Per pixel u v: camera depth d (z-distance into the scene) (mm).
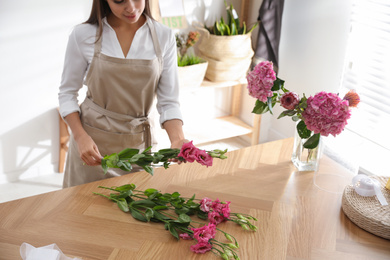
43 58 3336
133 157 1613
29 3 3141
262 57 3713
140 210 1685
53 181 3572
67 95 2125
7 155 3477
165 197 1685
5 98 3318
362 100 3223
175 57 2180
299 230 1614
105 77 2059
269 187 1871
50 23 3264
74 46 2047
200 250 1465
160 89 2207
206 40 3646
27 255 1374
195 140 3865
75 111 2094
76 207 1688
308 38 3590
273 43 3635
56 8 3240
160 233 1569
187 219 1557
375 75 3105
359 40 3178
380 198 1681
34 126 3490
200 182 1883
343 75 3369
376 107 3127
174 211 1677
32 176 3623
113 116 2164
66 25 3320
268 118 4207
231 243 1517
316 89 3625
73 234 1541
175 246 1504
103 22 2035
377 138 3117
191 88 3566
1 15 3090
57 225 1583
